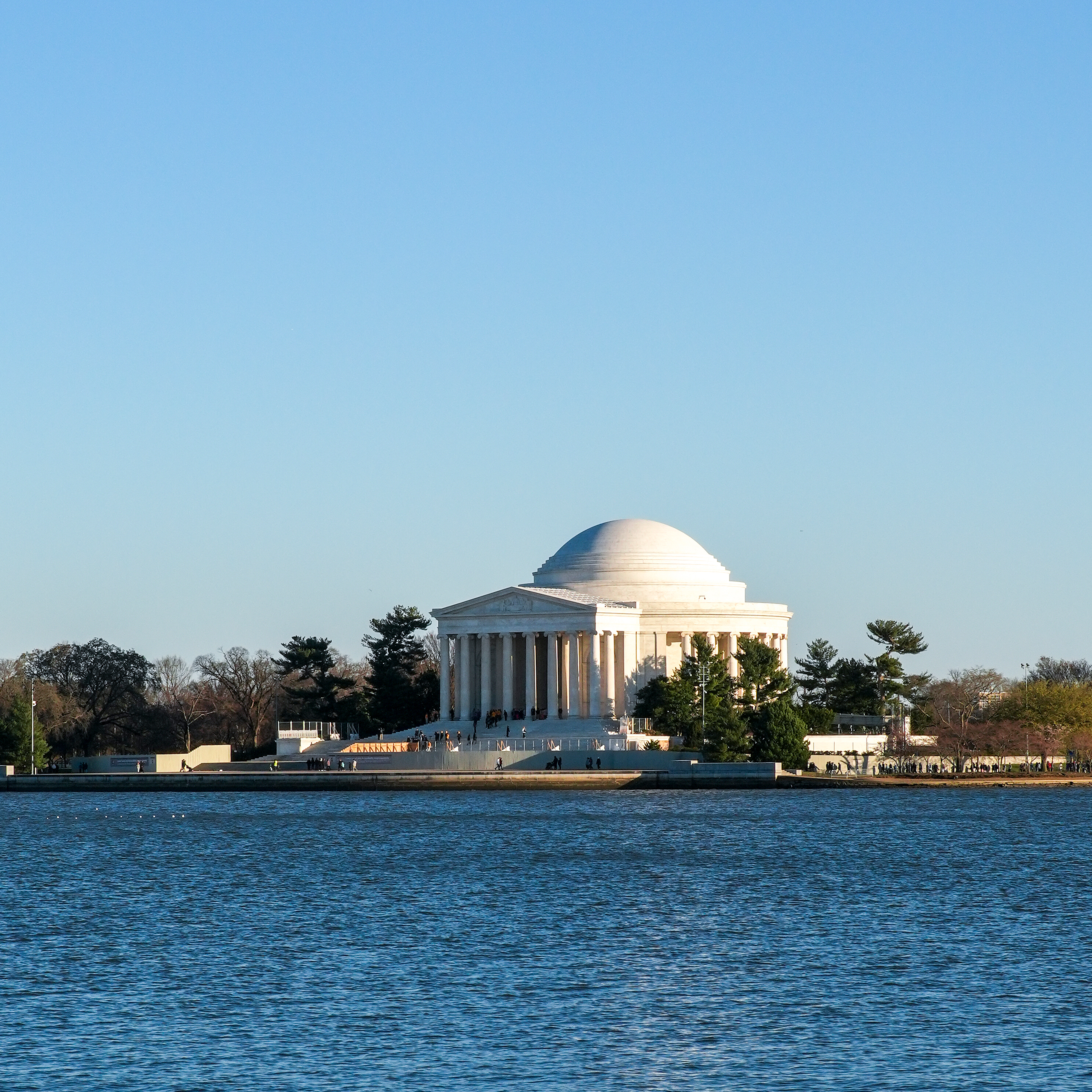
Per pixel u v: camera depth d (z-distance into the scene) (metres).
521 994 191.25
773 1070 159.12
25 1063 160.75
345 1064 161.00
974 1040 169.50
